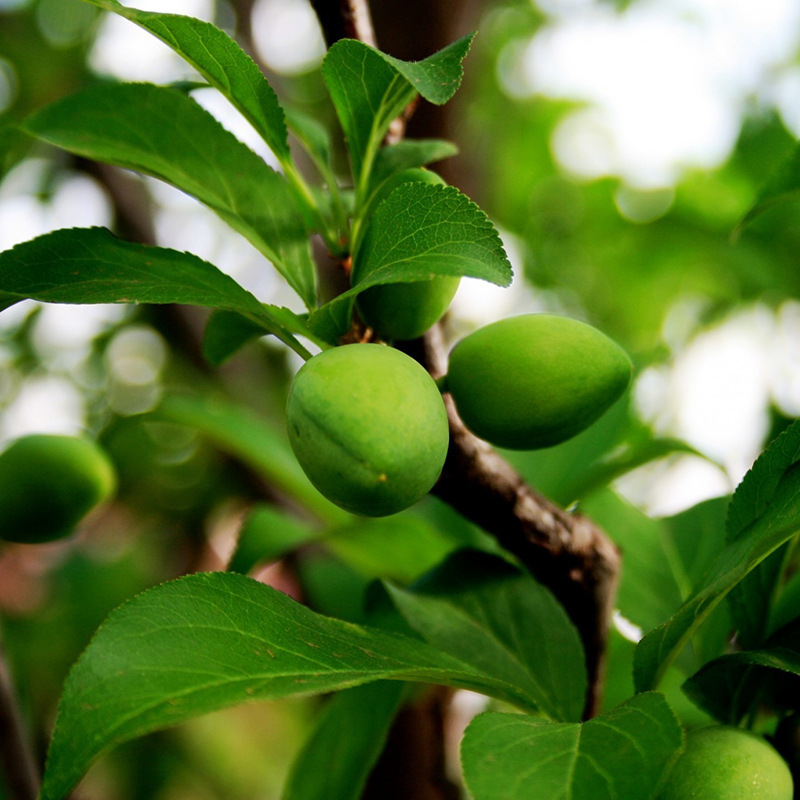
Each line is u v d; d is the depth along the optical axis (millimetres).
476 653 486
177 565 1266
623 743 414
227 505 1237
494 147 1338
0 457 564
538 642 489
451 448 476
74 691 417
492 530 490
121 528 1290
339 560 603
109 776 1108
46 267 456
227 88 474
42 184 945
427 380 449
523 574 498
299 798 505
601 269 1342
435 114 710
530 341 469
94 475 570
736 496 463
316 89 1141
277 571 871
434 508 570
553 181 1396
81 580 1157
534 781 410
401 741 592
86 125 491
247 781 1268
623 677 561
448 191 441
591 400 472
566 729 420
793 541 469
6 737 543
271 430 619
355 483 441
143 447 1235
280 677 425
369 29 487
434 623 488
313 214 496
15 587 1129
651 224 1272
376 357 447
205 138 490
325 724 514
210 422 598
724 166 1195
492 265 433
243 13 869
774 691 467
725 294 1117
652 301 1301
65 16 1117
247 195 487
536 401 467
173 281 454
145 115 492
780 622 482
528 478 560
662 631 448
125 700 417
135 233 942
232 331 493
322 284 608
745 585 474
